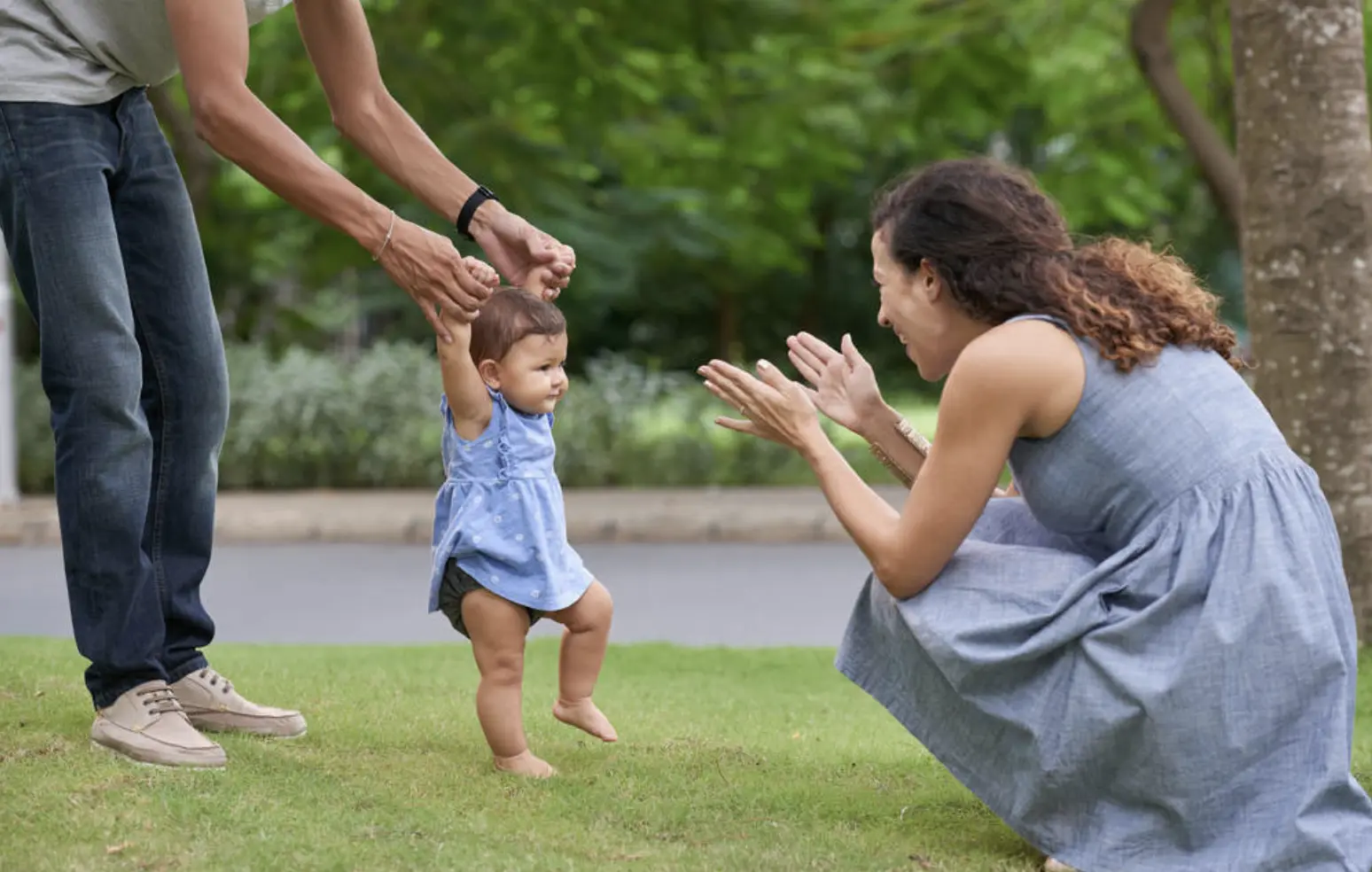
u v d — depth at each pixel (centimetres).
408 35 2039
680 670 895
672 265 2930
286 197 501
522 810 491
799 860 442
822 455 464
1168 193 3128
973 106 2039
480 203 585
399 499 2138
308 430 2308
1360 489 927
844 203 4269
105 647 525
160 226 562
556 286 584
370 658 914
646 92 2116
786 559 1658
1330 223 923
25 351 2916
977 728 442
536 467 540
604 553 1717
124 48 524
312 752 564
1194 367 434
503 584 529
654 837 469
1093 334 428
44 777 498
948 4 1983
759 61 2155
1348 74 923
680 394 2416
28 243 520
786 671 894
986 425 427
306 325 2753
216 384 584
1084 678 420
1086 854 425
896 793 532
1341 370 925
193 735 532
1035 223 450
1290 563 412
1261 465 421
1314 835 398
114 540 525
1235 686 405
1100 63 2119
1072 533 449
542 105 2153
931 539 436
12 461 2053
